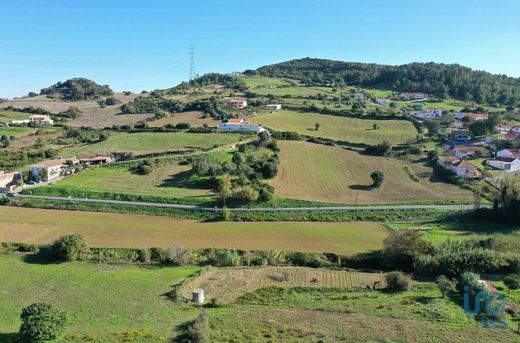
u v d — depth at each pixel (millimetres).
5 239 67875
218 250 65438
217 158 114625
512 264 56531
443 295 48469
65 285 50250
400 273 53469
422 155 129000
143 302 46000
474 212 85375
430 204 91562
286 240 70875
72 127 171875
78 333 38469
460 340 37750
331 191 99000
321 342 37344
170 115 180750
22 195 91875
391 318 42438
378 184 102250
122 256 62375
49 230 72875
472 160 126875
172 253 60281
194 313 43594
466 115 179500
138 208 85875
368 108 193500
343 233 74875
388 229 77438
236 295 49750
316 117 174125
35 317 37062
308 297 48969
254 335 38562
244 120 159500
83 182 100062
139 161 114500
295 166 113500
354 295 49562
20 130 163625
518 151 126812
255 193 88875
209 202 89125
